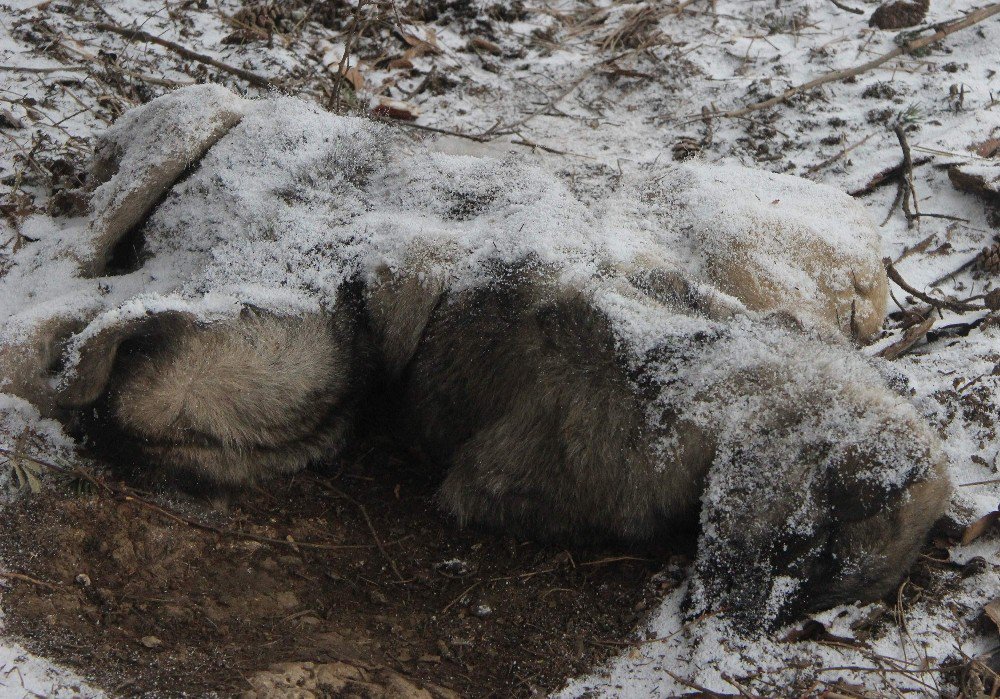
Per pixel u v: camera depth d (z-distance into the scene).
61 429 5.48
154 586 5.00
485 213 6.20
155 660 4.48
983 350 6.50
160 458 5.40
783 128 8.41
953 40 9.30
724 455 4.93
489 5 9.56
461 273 5.81
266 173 6.32
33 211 7.15
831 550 4.71
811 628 4.84
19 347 5.60
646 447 5.14
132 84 8.31
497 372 5.61
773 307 6.12
